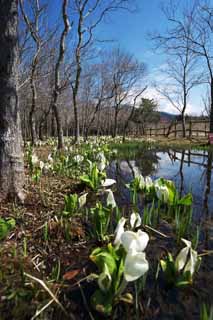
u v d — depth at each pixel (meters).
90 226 3.33
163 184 4.31
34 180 5.07
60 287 2.15
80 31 13.72
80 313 1.92
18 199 3.76
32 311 1.86
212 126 19.39
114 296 1.90
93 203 4.36
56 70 11.77
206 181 6.57
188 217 3.46
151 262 2.61
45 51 14.43
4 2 3.46
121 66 28.08
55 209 3.73
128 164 9.69
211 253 2.80
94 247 2.83
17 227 3.09
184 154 13.27
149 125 46.44
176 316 1.94
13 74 3.64
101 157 6.94
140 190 4.64
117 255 2.00
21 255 2.51
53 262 2.53
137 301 2.02
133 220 2.68
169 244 3.00
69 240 2.95
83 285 2.21
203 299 2.10
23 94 19.30
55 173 6.28
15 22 3.58
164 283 2.28
